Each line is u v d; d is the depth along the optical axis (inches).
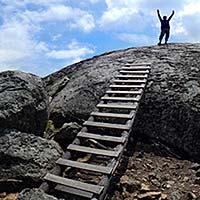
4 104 373.1
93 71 570.3
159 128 447.8
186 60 538.3
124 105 424.8
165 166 385.7
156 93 475.8
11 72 413.1
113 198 317.1
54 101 552.4
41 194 275.0
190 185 340.5
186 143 427.2
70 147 351.9
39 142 364.8
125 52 639.1
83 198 297.7
